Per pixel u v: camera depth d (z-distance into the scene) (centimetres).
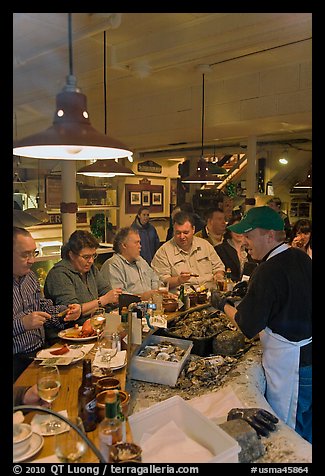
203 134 370
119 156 156
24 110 226
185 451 114
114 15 176
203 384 163
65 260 235
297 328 174
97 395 125
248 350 200
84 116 128
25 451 103
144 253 442
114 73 271
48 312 201
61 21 173
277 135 421
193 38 207
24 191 320
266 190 526
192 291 255
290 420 175
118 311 216
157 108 349
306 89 265
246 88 296
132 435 119
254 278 181
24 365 161
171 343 191
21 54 208
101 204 550
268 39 206
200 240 326
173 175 673
